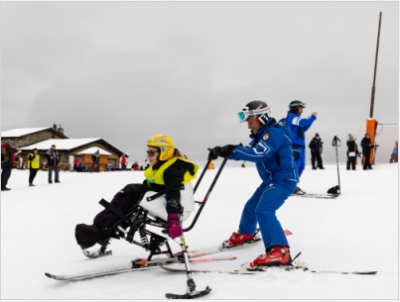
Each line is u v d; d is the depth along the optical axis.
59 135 44.91
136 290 2.73
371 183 8.93
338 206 5.98
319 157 15.26
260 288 2.55
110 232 2.92
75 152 38.03
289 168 3.23
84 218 6.64
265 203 3.12
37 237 5.34
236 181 11.03
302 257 3.45
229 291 2.54
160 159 2.98
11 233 5.69
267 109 3.27
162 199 3.04
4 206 8.65
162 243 3.30
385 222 4.62
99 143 41.59
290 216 5.39
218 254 3.68
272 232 3.01
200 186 9.98
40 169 35.41
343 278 2.65
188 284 2.54
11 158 12.35
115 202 2.96
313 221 4.98
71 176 18.88
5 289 3.06
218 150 3.13
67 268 3.66
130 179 14.98
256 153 3.04
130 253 4.09
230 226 5.12
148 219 3.11
